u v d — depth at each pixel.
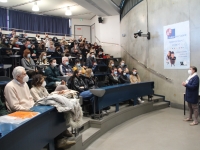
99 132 3.58
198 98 4.34
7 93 2.21
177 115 5.09
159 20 6.51
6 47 5.52
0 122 1.57
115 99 4.40
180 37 5.75
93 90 3.61
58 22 12.36
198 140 3.36
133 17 8.23
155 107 5.75
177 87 5.93
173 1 5.95
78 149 2.81
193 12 5.36
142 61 7.52
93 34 12.52
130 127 4.17
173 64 6.03
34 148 1.80
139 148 3.07
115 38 10.58
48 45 7.96
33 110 2.01
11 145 1.43
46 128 2.05
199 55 5.23
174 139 3.42
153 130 3.94
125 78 6.09
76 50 8.26
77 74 4.36
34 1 9.38
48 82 4.29
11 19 10.65
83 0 7.95
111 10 9.59
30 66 4.74
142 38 7.46
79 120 2.51
